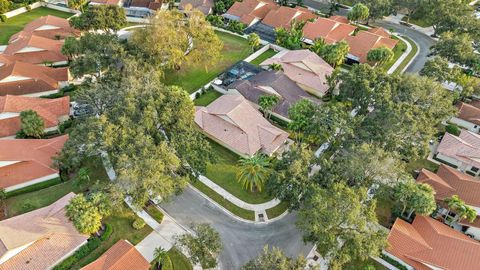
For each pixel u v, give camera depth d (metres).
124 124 54.50
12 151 61.22
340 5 140.25
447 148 71.75
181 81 90.88
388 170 55.72
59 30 103.75
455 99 84.38
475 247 51.47
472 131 80.69
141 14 121.81
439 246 52.09
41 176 60.31
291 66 92.75
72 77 86.31
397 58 105.81
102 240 52.66
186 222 57.41
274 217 59.59
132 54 81.62
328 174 55.69
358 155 56.78
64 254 48.69
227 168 67.75
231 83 88.19
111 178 62.09
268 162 63.81
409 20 128.75
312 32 108.94
